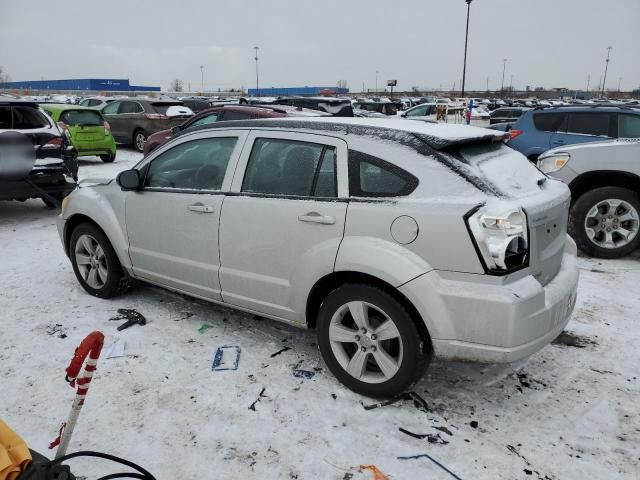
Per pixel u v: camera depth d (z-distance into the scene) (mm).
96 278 4805
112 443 2846
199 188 3920
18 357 3730
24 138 7383
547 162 6234
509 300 2697
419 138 3031
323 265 3176
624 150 5750
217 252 3768
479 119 19156
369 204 3031
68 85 87062
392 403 3176
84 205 4652
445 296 2795
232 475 2623
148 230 4215
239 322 4289
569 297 3150
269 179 3520
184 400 3219
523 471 2639
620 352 3807
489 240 2715
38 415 3090
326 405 3162
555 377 3486
